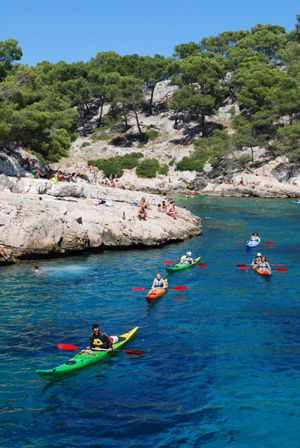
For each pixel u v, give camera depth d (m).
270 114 80.56
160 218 33.19
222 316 15.79
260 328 14.55
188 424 9.04
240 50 108.25
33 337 13.64
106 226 28.28
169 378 11.02
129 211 31.42
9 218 23.67
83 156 94.12
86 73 112.81
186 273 22.36
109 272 22.27
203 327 14.66
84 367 11.60
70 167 84.44
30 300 17.33
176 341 13.45
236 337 13.75
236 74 102.62
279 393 10.23
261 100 87.81
